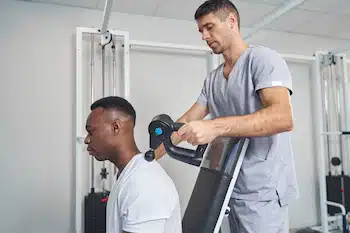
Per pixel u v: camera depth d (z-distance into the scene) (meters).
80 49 2.37
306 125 3.39
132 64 2.82
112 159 0.94
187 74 2.98
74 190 2.61
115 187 0.87
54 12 2.66
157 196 0.79
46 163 2.57
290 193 1.22
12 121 2.51
